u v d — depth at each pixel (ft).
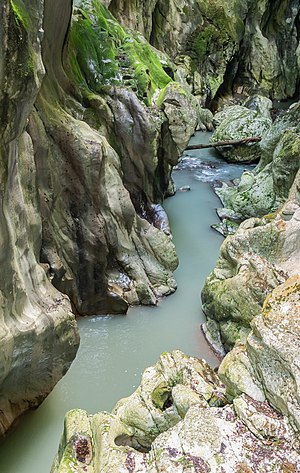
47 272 25.16
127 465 15.39
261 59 83.87
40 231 23.52
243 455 14.32
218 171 55.62
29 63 16.49
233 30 77.66
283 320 16.48
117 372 26.96
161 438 15.24
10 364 19.60
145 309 32.12
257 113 62.39
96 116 35.06
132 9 55.52
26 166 22.02
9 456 21.49
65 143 28.37
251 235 29.68
